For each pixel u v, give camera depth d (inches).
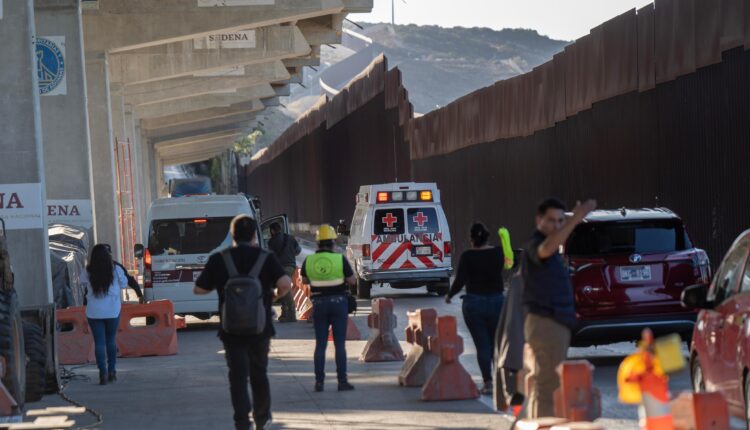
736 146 1643.7
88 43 3558.1
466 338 1769.2
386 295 2785.4
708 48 1717.5
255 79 5502.0
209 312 2197.3
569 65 2389.3
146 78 4483.3
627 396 520.7
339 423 1014.4
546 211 768.9
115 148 4281.5
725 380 835.4
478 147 3203.7
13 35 1453.0
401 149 4426.7
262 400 924.0
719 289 890.1
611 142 2158.0
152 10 3585.1
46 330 1333.7
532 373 775.1
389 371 1397.6
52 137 2689.5
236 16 3636.8
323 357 1235.2
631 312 1277.1
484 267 1130.0
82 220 2524.6
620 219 1299.2
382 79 4837.6
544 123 2578.7
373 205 2600.9
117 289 1421.0
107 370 1433.3
